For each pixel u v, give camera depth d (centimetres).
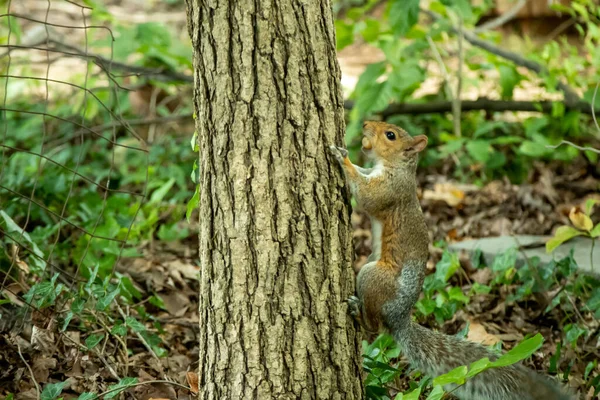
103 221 1288
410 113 1792
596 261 1186
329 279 689
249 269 671
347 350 704
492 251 1267
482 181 1736
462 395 758
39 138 1855
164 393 836
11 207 1275
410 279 809
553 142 1747
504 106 1767
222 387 688
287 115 665
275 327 674
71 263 1172
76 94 1978
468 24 1852
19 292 960
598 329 986
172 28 3011
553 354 949
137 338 959
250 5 654
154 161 1712
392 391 845
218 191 675
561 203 1557
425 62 2169
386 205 840
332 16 692
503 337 1010
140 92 2106
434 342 777
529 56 1794
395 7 1470
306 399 682
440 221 1530
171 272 1201
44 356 856
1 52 2139
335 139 692
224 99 664
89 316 920
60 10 2980
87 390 814
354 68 2622
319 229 681
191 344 1014
